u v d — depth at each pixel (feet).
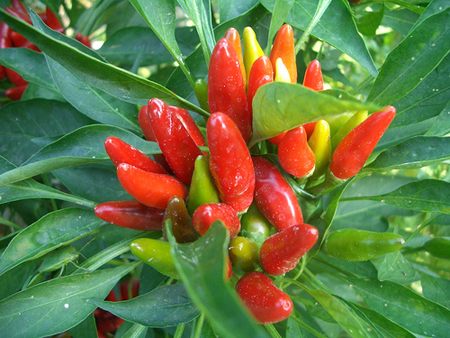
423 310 0.71
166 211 0.59
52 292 0.65
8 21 0.52
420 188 0.71
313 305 0.71
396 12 1.06
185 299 0.63
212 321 0.28
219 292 0.29
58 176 0.91
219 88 0.58
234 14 0.88
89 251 0.96
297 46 0.75
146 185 0.58
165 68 1.19
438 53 0.67
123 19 1.31
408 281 0.87
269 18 0.93
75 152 0.73
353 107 0.35
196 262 0.39
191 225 0.60
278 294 0.51
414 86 0.70
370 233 0.61
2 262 0.67
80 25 1.23
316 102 0.40
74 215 0.75
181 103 0.69
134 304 0.62
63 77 0.84
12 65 0.95
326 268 0.84
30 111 0.97
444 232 1.14
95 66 0.60
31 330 0.62
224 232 0.38
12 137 0.97
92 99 0.86
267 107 0.49
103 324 1.02
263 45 0.94
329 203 0.67
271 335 0.64
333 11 0.79
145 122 0.70
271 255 0.55
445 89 0.72
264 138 0.59
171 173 0.70
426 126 0.89
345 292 1.14
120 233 0.98
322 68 1.19
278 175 0.63
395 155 0.69
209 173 0.58
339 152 0.61
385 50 1.51
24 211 0.97
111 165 0.89
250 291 0.53
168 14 0.73
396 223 1.30
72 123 0.98
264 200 0.62
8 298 0.63
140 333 0.71
